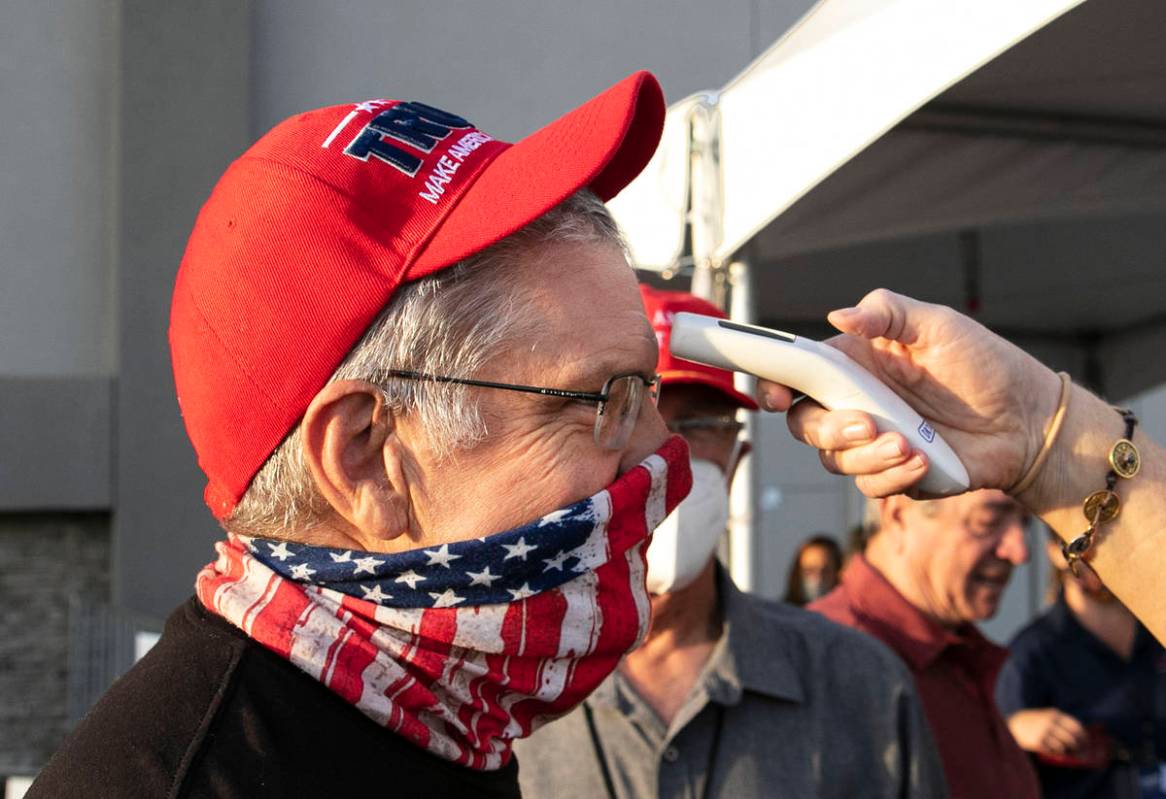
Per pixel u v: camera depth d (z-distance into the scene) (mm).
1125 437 1288
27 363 5723
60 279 5773
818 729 1789
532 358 991
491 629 981
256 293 979
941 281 6969
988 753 2494
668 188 3844
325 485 981
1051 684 3463
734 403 1901
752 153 3609
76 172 5797
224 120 5816
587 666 1044
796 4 6371
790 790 1744
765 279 6684
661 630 1804
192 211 5789
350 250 970
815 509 9398
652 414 1122
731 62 6301
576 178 959
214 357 998
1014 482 1292
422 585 972
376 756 939
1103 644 3461
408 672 988
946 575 2514
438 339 971
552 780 1746
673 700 1785
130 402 5711
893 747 1807
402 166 994
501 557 978
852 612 2559
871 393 1178
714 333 1192
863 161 3754
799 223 3994
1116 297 7324
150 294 5746
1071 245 6562
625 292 1042
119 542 5664
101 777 906
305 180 986
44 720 5566
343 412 977
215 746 909
